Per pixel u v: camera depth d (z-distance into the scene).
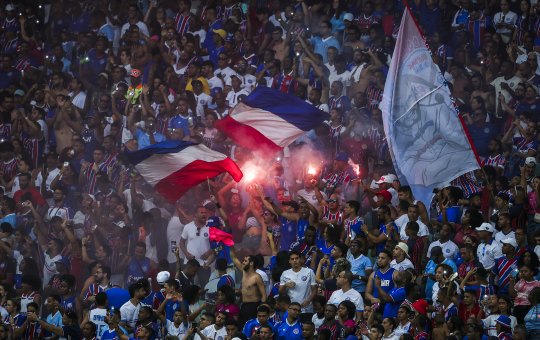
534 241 55.31
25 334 55.81
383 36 73.31
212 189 63.34
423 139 55.94
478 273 51.50
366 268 54.56
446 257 54.66
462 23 72.62
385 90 56.53
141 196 65.44
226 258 60.62
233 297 54.84
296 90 71.19
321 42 74.00
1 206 67.50
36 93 75.69
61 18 82.00
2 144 72.19
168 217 64.75
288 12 75.88
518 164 64.38
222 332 52.56
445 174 55.72
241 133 59.72
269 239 59.66
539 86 68.94
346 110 69.31
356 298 52.16
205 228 62.06
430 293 52.88
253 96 59.50
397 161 56.19
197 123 69.75
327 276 54.56
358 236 55.38
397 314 50.19
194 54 76.38
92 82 76.75
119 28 80.75
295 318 51.81
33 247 65.00
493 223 56.66
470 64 71.19
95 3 81.62
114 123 71.75
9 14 81.44
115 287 57.72
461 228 56.19
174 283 54.25
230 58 74.56
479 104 67.38
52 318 56.59
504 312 49.75
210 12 78.38
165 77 74.19
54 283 61.09
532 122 65.56
